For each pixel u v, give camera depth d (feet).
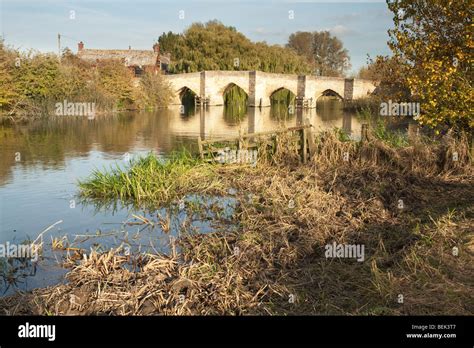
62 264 20.52
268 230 23.40
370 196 28.71
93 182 34.42
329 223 24.26
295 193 29.86
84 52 175.22
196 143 59.41
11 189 33.88
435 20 37.45
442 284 16.10
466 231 21.08
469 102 34.32
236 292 16.67
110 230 25.52
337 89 156.76
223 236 23.27
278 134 40.96
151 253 21.81
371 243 21.52
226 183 34.73
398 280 16.69
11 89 86.53
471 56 34.22
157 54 175.52
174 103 157.38
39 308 16.07
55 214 28.32
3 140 57.88
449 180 32.96
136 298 16.47
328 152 38.42
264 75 163.43
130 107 121.90
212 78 162.20
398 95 42.27
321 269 18.86
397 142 40.42
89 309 16.11
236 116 115.24
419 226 22.97
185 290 17.34
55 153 49.60
